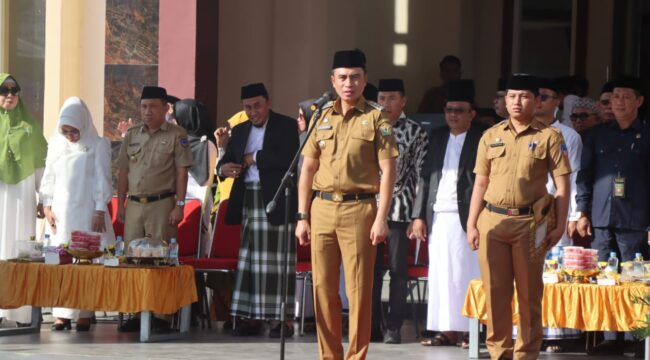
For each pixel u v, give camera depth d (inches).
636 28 1070.4
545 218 507.8
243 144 636.1
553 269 582.2
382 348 600.1
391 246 617.9
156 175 633.0
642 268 564.7
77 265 604.4
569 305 554.3
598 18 1066.1
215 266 652.7
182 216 634.2
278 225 626.5
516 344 513.3
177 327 661.3
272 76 915.4
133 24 788.6
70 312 647.8
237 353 575.5
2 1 828.6
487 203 517.7
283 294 491.8
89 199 658.8
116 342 605.3
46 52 813.9
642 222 594.6
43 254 632.4
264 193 626.5
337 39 943.7
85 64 808.3
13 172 668.1
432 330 615.5
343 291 668.7
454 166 608.4
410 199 617.9
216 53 815.7
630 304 546.0
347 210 486.9
